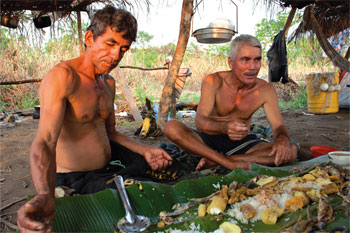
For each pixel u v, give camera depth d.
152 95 8.81
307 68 10.49
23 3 3.57
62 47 7.93
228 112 2.80
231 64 2.62
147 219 1.42
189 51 13.56
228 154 2.69
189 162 2.69
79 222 1.36
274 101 2.72
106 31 1.66
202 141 2.53
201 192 1.71
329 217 1.25
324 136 4.23
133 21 1.71
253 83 2.70
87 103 1.87
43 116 1.60
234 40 2.54
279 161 2.24
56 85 1.64
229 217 1.40
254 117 6.41
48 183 1.37
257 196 1.51
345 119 5.69
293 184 1.62
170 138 2.51
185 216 1.47
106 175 2.03
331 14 5.62
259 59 2.47
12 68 8.01
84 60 1.87
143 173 2.21
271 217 1.32
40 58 8.09
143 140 4.36
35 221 1.08
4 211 2.18
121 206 1.50
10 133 5.14
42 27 4.19
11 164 3.32
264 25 11.87
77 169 2.03
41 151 1.47
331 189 1.53
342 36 6.46
